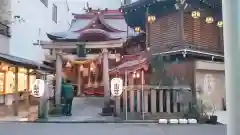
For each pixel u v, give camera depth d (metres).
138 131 7.93
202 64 12.01
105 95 13.08
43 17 18.44
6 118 10.52
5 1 14.89
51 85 12.91
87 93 15.83
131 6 13.45
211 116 9.23
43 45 14.09
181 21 12.17
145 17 13.79
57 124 9.14
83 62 14.95
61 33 15.45
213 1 11.81
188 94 10.38
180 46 11.98
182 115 10.11
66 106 11.44
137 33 14.98
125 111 10.34
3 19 14.70
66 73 15.66
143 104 10.29
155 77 12.15
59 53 13.45
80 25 16.44
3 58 11.90
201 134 7.50
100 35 15.06
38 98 10.62
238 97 1.77
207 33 12.58
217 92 11.88
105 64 13.62
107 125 8.95
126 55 13.88
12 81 14.85
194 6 12.05
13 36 15.05
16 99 13.05
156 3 12.57
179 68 12.12
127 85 11.60
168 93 10.32
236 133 1.76
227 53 1.86
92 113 11.74
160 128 8.36
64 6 19.59
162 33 12.95
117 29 16.17
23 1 16.22
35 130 8.15
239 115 1.76
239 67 1.79
